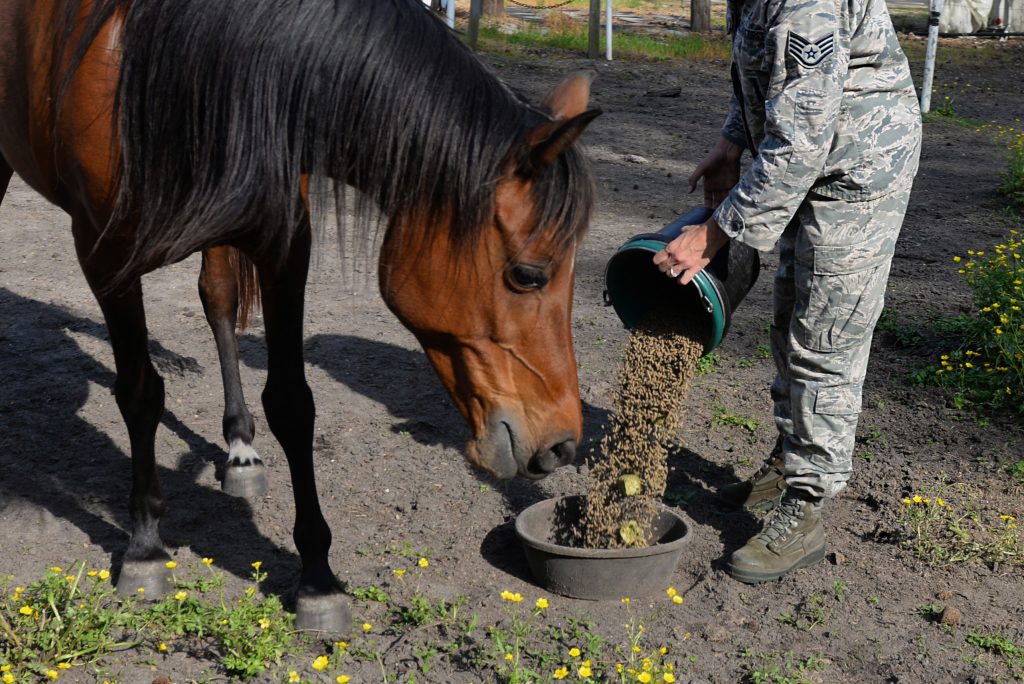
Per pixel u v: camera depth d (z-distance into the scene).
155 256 2.53
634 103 11.94
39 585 3.04
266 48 2.30
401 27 2.35
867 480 3.97
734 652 2.93
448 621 3.00
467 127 2.27
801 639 3.01
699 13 18.88
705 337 3.35
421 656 2.83
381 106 2.29
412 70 2.30
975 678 2.82
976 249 7.02
